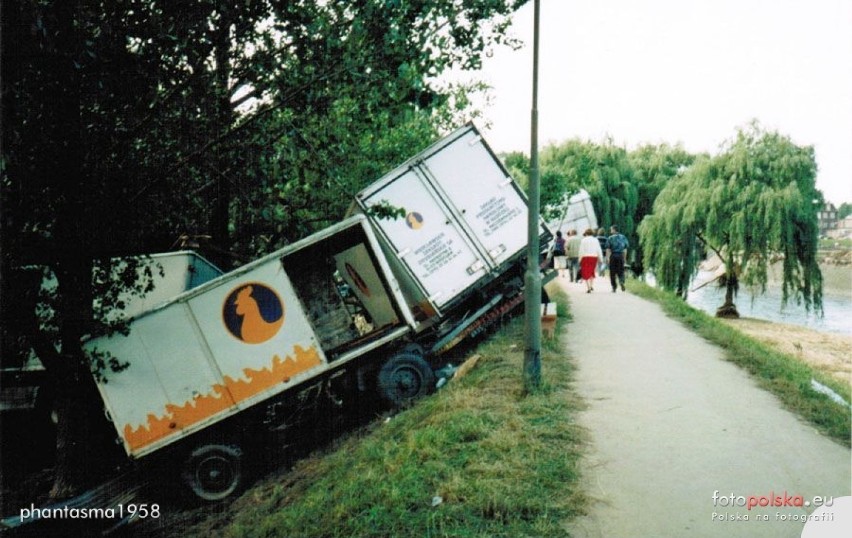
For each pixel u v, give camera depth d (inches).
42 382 378.3
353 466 271.9
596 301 706.2
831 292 2038.6
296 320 354.3
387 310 438.3
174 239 404.5
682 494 214.5
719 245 1134.4
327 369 356.2
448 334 441.4
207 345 343.9
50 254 283.4
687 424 284.2
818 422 286.7
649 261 1203.9
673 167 1756.9
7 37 215.3
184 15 267.4
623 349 448.5
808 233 1060.5
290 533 219.8
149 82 273.0
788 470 233.5
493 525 194.2
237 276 349.4
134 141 309.9
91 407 335.9
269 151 324.8
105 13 257.1
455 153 443.5
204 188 353.1
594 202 1573.6
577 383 355.3
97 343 331.6
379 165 507.8
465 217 436.8
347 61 294.5
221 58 306.5
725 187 1095.6
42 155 265.0
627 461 242.4
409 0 297.9
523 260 458.0
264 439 362.3
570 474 227.6
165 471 341.1
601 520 196.9
